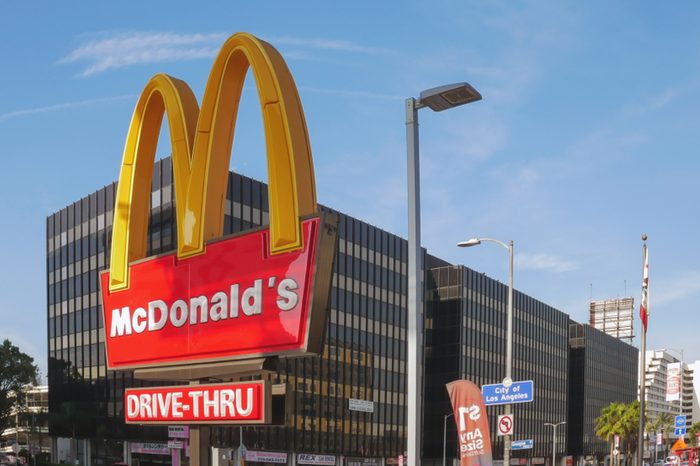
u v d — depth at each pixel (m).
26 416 101.88
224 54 18.47
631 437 118.12
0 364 96.12
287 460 81.31
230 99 18.80
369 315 96.75
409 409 13.93
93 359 82.56
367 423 94.12
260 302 16.89
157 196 74.12
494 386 28.92
